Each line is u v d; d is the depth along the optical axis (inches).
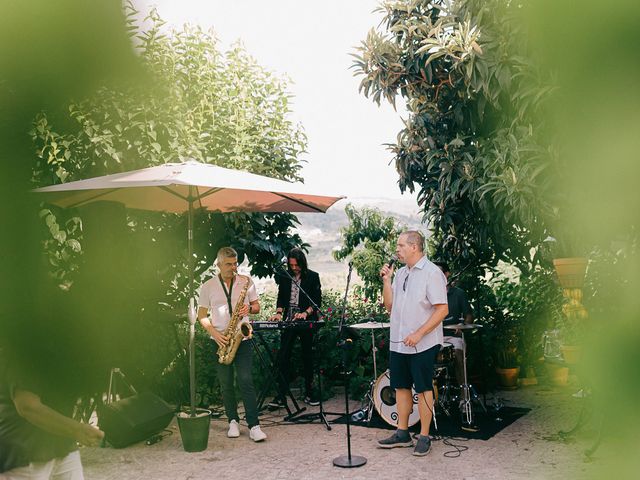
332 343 317.1
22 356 57.8
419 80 279.7
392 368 209.6
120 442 214.7
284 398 261.0
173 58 268.5
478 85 208.2
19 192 36.9
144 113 253.6
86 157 256.2
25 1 35.1
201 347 297.3
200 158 284.0
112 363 235.8
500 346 303.3
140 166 267.7
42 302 42.1
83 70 37.2
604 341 21.4
